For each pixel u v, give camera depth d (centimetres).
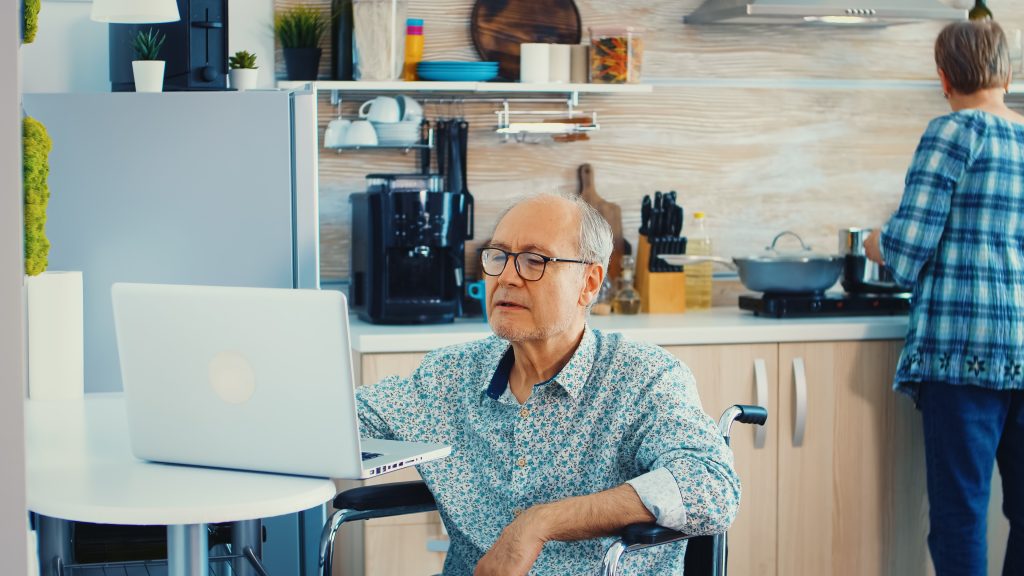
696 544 190
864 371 323
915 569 331
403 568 298
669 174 368
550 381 186
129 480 162
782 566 322
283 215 267
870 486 326
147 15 263
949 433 300
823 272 333
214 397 164
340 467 160
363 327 313
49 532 196
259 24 336
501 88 333
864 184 380
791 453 320
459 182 348
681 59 366
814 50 374
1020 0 381
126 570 232
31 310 232
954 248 296
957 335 295
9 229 152
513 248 184
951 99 308
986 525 306
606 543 183
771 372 317
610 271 361
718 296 374
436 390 200
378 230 312
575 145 361
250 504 150
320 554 191
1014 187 292
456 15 352
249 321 158
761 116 372
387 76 328
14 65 152
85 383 265
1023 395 298
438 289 320
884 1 333
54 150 261
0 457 151
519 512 188
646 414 184
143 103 263
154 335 165
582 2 359
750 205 373
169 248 266
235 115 265
